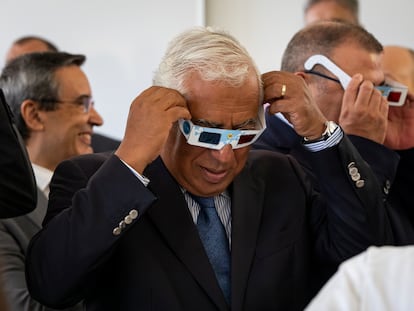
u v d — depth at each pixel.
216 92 1.62
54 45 3.72
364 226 1.85
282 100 1.78
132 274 1.70
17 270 2.11
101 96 3.79
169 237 1.73
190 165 1.71
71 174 1.82
